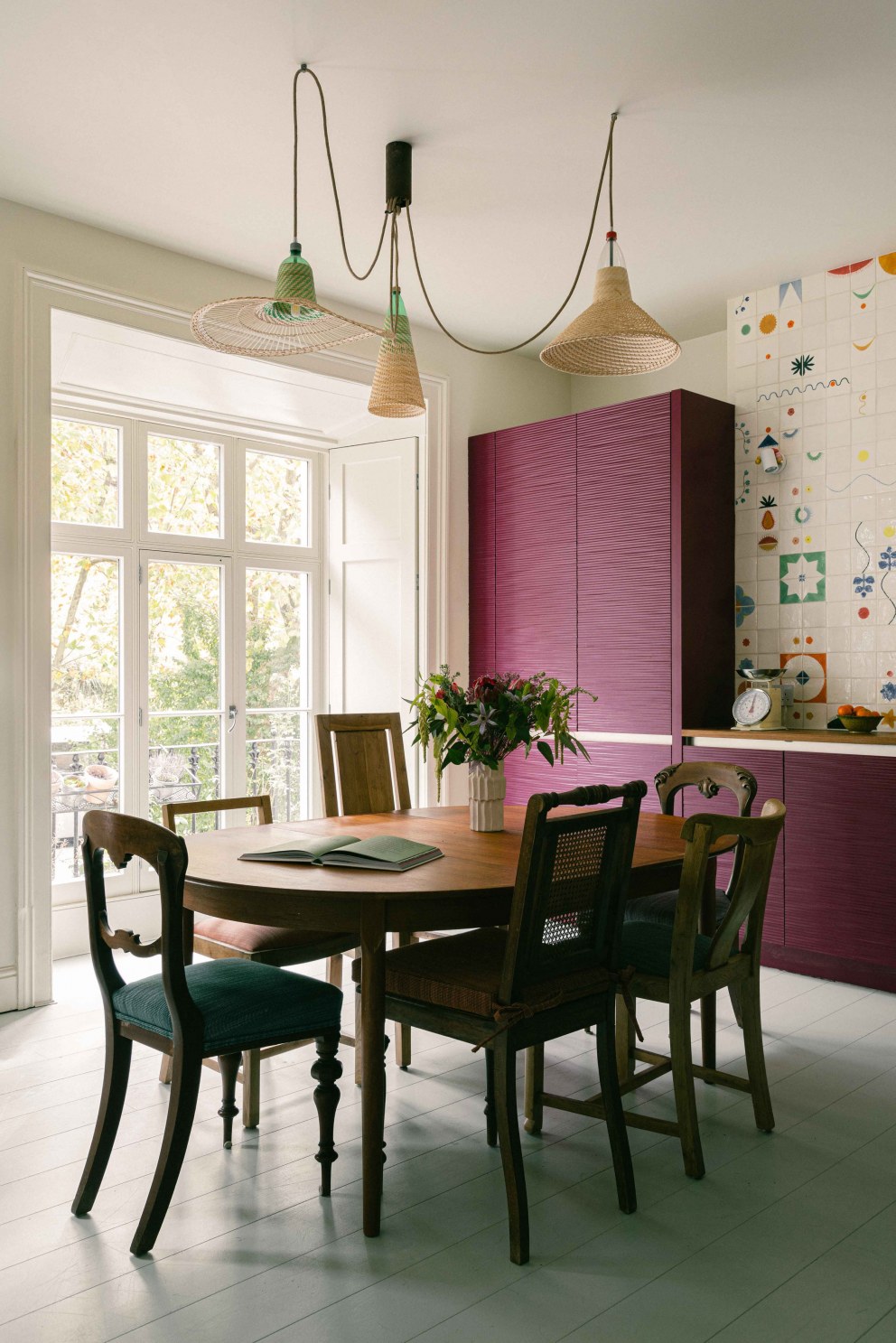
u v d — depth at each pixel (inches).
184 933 99.5
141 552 179.2
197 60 104.8
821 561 163.8
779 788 150.6
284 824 116.6
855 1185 86.5
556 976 81.4
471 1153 92.9
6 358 134.3
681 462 162.6
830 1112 101.7
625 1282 72.0
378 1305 69.4
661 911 112.0
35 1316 68.3
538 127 117.6
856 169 127.6
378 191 134.0
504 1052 76.7
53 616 167.9
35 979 135.6
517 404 207.5
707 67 105.7
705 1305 69.4
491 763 108.3
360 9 96.3
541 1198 84.1
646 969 92.0
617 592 171.9
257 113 114.9
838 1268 73.9
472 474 197.2
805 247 153.0
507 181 130.3
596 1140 95.7
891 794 139.1
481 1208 82.6
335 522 203.3
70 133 119.1
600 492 174.9
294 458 206.2
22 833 134.7
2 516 133.3
